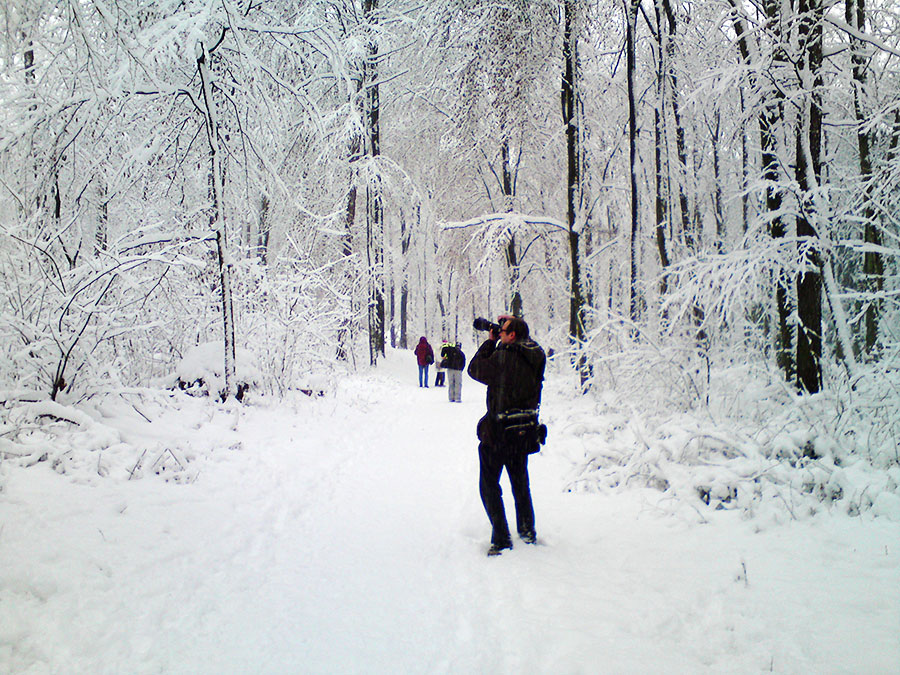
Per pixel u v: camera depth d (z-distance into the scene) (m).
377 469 6.25
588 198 14.27
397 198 20.36
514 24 10.84
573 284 11.48
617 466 5.35
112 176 6.91
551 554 3.70
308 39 6.75
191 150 7.48
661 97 10.29
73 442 4.80
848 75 6.97
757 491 4.27
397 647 2.55
